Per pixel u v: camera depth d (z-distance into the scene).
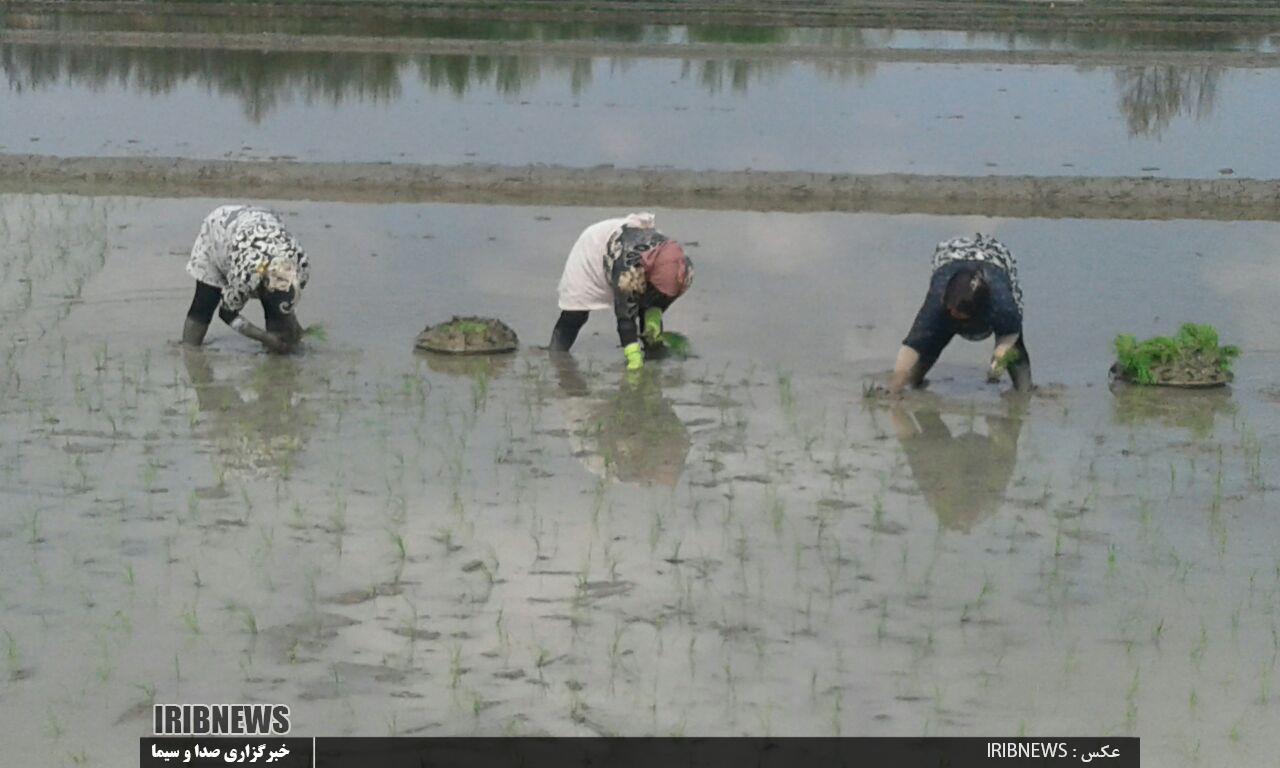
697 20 35.25
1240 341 12.55
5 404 10.42
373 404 10.61
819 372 11.51
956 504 8.90
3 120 22.19
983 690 6.76
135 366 11.32
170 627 7.25
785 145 21.19
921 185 18.41
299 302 13.16
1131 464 9.65
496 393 10.91
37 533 8.28
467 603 7.50
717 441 9.95
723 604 7.53
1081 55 30.19
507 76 26.91
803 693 6.71
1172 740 6.39
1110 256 15.50
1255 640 7.26
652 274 11.27
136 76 26.28
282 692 6.68
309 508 8.69
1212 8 39.81
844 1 39.50
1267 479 9.39
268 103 24.00
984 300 10.59
